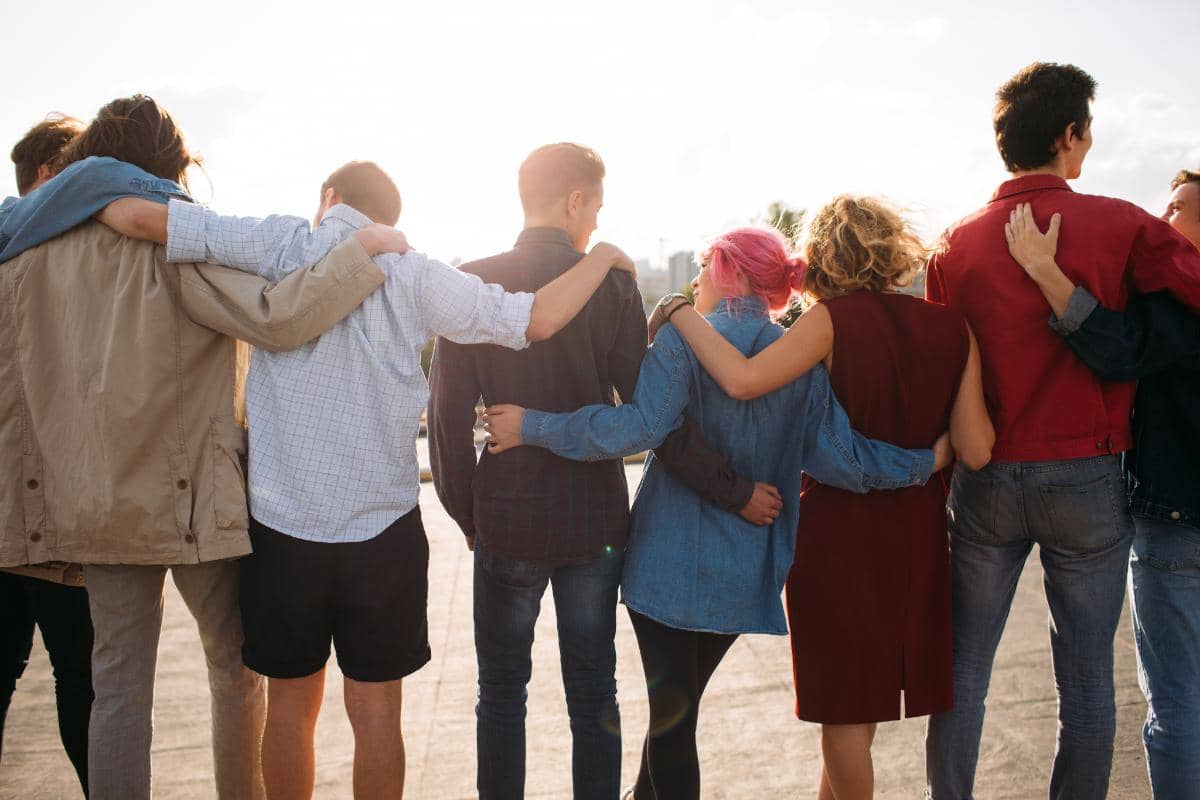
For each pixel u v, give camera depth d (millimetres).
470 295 1879
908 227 2061
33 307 1817
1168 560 2006
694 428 1983
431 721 3027
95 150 1918
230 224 1822
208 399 1859
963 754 2174
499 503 2014
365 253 1812
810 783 2574
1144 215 1956
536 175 2047
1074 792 2088
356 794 2008
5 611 2191
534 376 2025
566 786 2572
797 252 2135
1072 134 2049
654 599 2018
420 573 2004
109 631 1873
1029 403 2010
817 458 1997
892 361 1981
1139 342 1904
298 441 1853
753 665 3445
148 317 1787
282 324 1766
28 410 1819
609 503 2059
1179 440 1982
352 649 1963
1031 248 1961
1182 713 1977
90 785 1844
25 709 3143
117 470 1778
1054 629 2127
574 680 2133
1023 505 2037
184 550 1821
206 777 2674
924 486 2062
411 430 1933
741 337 2045
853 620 2014
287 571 1871
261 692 2158
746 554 2033
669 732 2055
